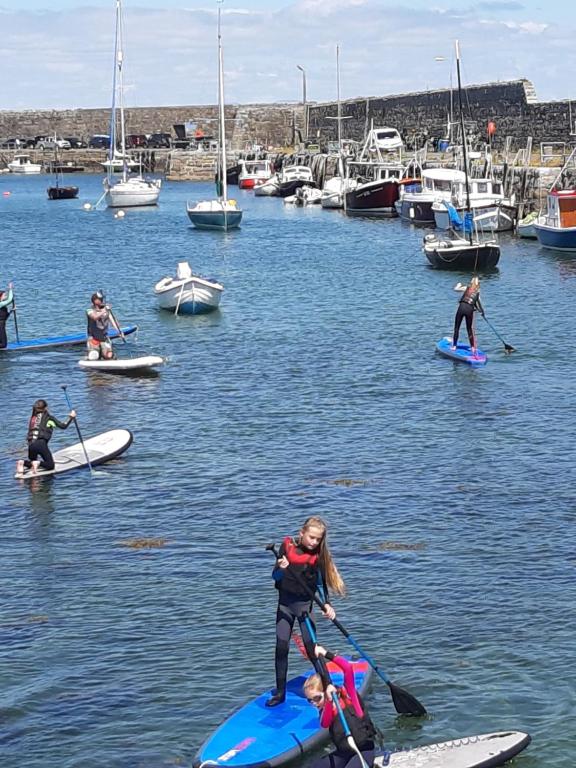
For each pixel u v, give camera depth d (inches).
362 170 4527.6
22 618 673.0
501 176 3457.2
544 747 521.0
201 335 1635.1
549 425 1092.5
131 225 3651.6
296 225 3570.4
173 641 637.9
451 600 682.8
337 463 979.9
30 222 3821.4
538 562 740.7
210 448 1034.7
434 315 1770.4
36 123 7564.0
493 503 862.5
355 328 1668.3
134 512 860.0
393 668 600.7
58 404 1216.8
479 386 1269.7
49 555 774.5
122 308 1905.8
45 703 574.2
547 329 1622.8
